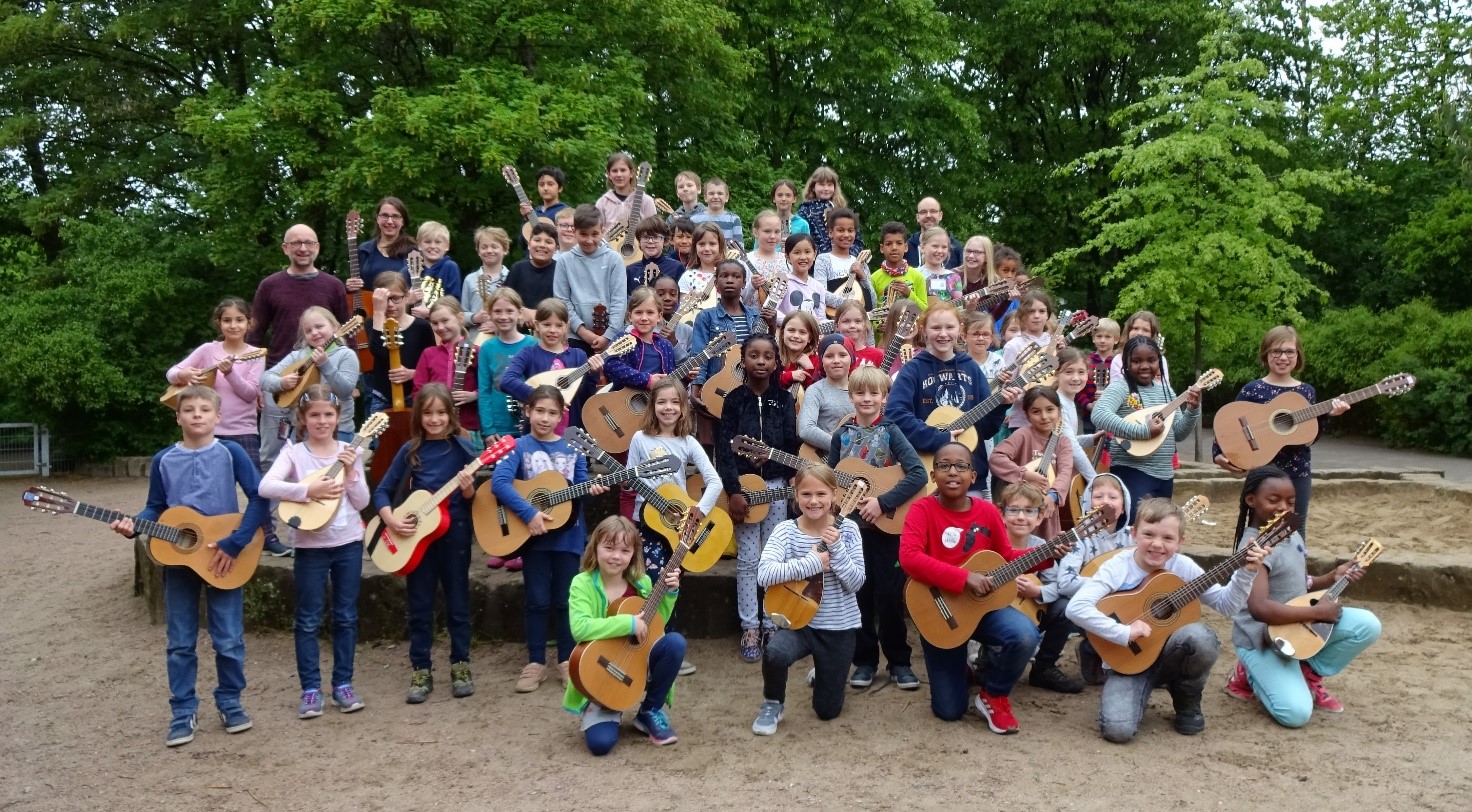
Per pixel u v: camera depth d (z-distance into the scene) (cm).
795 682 623
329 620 716
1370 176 2717
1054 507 613
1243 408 701
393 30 1683
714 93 1952
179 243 1905
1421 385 1939
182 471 556
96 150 2142
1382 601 739
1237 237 1520
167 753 534
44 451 1792
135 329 1845
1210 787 470
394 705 595
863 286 870
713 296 816
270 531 588
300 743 541
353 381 707
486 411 723
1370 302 2653
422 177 1543
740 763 505
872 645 612
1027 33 2623
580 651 511
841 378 660
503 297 720
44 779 506
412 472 610
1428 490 1052
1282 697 539
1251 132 1556
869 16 2231
